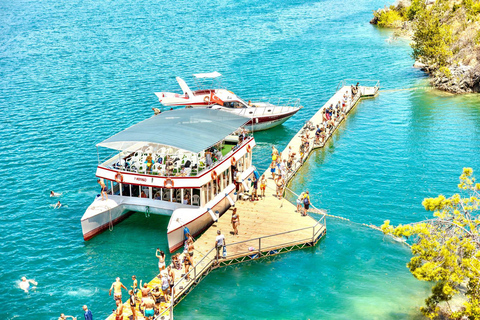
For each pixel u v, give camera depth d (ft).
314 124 187.52
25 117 197.98
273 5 477.77
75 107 209.26
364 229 120.26
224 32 356.59
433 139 173.47
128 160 126.41
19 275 104.01
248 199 128.98
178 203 116.88
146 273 104.17
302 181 146.51
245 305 93.91
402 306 92.73
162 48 311.88
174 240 108.78
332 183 144.87
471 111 200.23
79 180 147.33
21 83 243.60
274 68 267.18
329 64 274.98
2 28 391.45
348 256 108.99
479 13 279.08
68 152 166.30
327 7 465.06
